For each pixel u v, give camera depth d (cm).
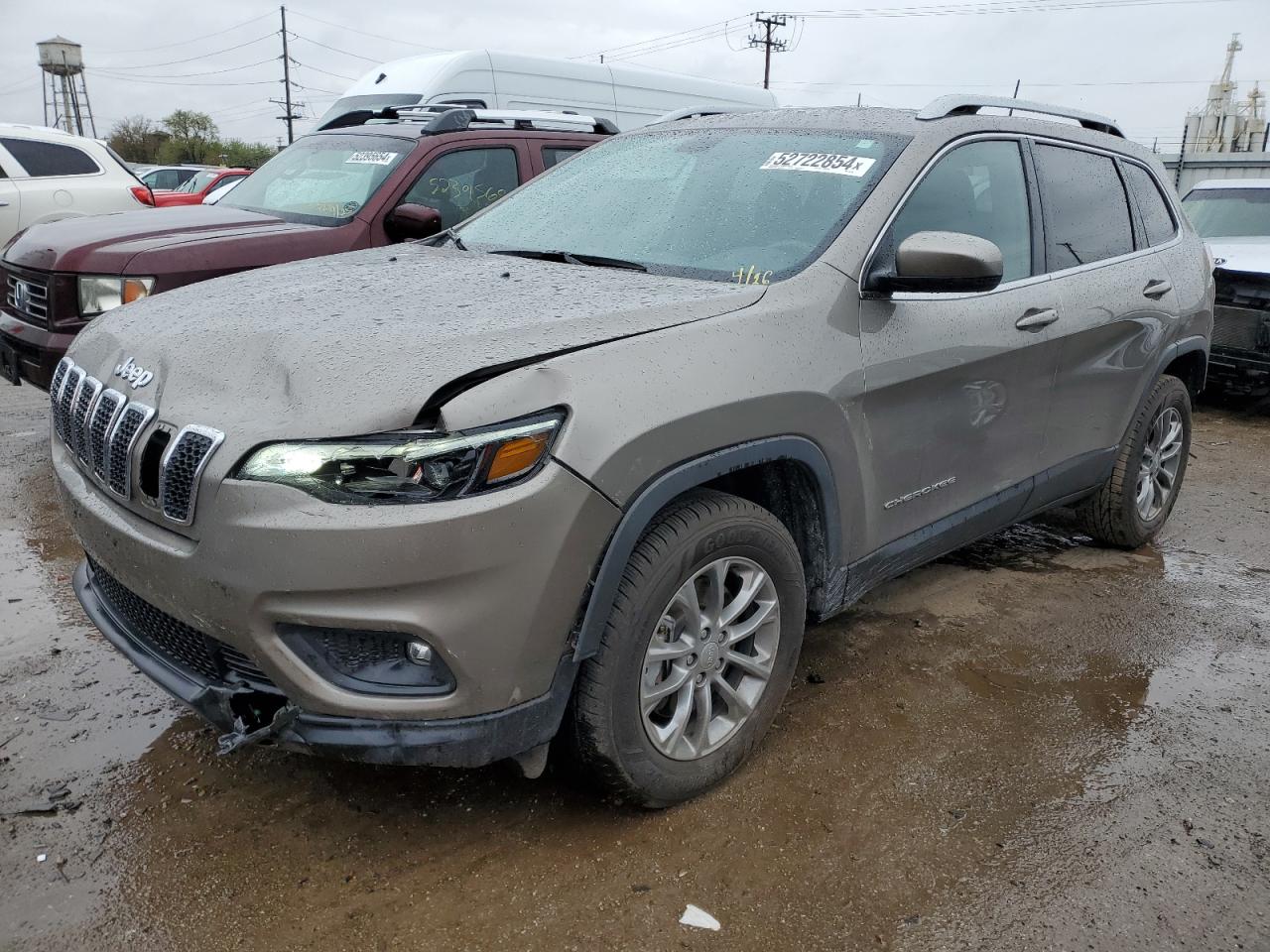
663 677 257
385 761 218
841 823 265
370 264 328
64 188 917
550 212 363
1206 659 368
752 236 309
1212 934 230
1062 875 248
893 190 309
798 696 330
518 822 261
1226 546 491
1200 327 470
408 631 210
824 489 280
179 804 265
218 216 592
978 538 369
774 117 370
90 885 235
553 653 225
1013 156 367
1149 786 286
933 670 351
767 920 230
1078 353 382
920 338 305
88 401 263
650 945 222
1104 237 412
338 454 206
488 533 209
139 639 256
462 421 210
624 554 229
